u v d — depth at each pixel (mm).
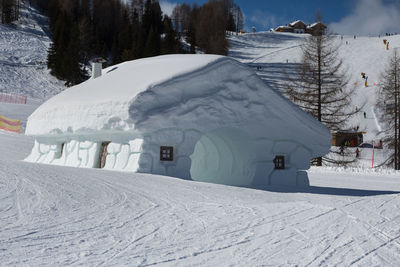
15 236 4375
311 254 4156
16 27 91750
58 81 67500
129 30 90188
